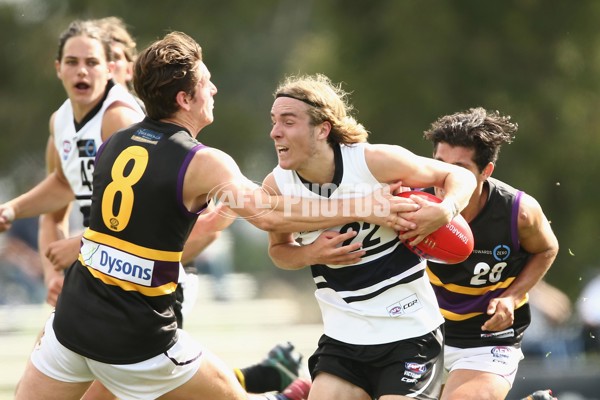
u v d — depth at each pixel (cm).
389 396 1622
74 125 2102
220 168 1595
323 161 1638
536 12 7000
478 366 1898
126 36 2203
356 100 7100
